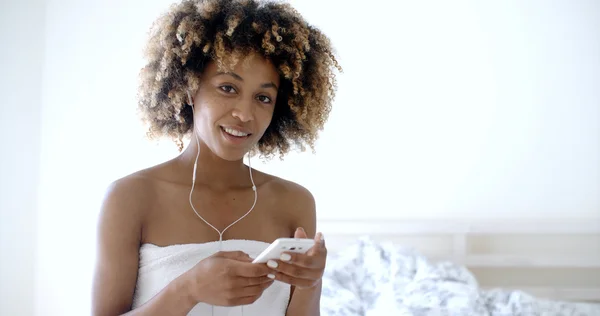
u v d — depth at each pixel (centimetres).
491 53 272
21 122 259
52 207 261
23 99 259
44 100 260
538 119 273
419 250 271
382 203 273
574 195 273
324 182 272
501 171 274
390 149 273
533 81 273
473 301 209
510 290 248
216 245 97
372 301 221
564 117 273
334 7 272
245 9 97
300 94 106
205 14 96
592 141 273
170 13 101
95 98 262
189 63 97
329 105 112
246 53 93
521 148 273
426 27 272
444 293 213
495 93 273
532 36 272
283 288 102
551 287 270
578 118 273
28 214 260
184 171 101
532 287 270
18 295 261
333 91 112
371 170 273
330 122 272
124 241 93
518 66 273
